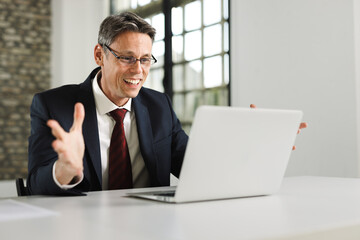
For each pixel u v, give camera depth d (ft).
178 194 3.84
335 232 2.76
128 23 5.90
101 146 6.26
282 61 13.04
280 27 13.08
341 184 5.70
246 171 4.16
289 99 12.83
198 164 3.81
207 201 4.04
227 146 3.91
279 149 4.30
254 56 13.93
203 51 16.37
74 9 22.21
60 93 6.13
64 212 3.38
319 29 11.98
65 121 5.88
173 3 17.76
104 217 3.16
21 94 22.00
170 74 17.95
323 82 11.88
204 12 16.29
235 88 14.64
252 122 3.95
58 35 22.30
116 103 6.38
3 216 3.20
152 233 2.57
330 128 11.69
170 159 6.63
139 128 6.37
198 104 16.67
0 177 21.26
